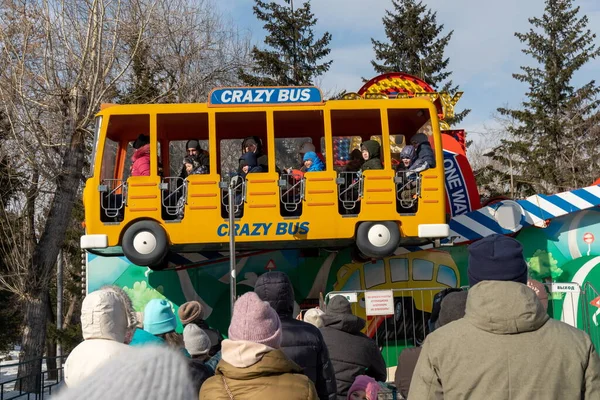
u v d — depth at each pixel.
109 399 1.49
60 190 21.11
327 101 11.27
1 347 33.31
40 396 12.51
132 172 11.27
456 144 13.95
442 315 5.05
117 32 21.84
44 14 20.72
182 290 12.50
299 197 10.98
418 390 3.48
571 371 3.30
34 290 21.62
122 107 11.12
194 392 1.62
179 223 10.73
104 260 12.52
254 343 3.19
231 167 13.25
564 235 13.02
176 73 28.50
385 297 10.77
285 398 3.11
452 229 12.73
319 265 12.66
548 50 41.91
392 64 43.44
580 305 12.31
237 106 11.18
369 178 10.89
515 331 3.35
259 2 41.38
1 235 22.97
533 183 36.50
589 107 39.19
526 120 39.91
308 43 41.22
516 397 3.28
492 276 3.53
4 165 22.22
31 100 20.09
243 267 12.56
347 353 5.82
